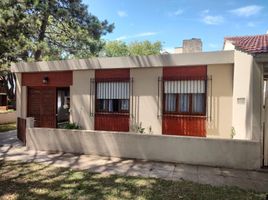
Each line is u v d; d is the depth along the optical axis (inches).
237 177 266.1
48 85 519.2
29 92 547.8
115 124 465.4
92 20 822.5
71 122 496.4
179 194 218.7
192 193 221.0
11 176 261.0
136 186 236.2
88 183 242.8
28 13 685.9
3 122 745.0
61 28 840.3
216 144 302.0
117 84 463.8
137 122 447.8
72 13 786.2
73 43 869.2
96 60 467.5
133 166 300.4
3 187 231.3
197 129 415.5
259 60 270.4
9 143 433.7
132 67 444.8
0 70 794.2
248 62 307.9
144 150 327.6
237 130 362.9
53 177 258.7
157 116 435.8
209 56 398.9
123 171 281.1
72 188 230.1
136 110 449.1
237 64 364.8
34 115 544.1
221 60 393.1
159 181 249.8
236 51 369.7
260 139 289.0
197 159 309.1
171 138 317.7
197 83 414.0
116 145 337.7
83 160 323.9
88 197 211.6
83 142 353.1
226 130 399.5
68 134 360.2
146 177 261.6
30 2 657.0
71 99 498.0
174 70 426.3
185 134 421.7
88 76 483.5
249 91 302.8
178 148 315.6
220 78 402.0
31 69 522.9
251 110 293.0
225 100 399.9
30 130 382.9
